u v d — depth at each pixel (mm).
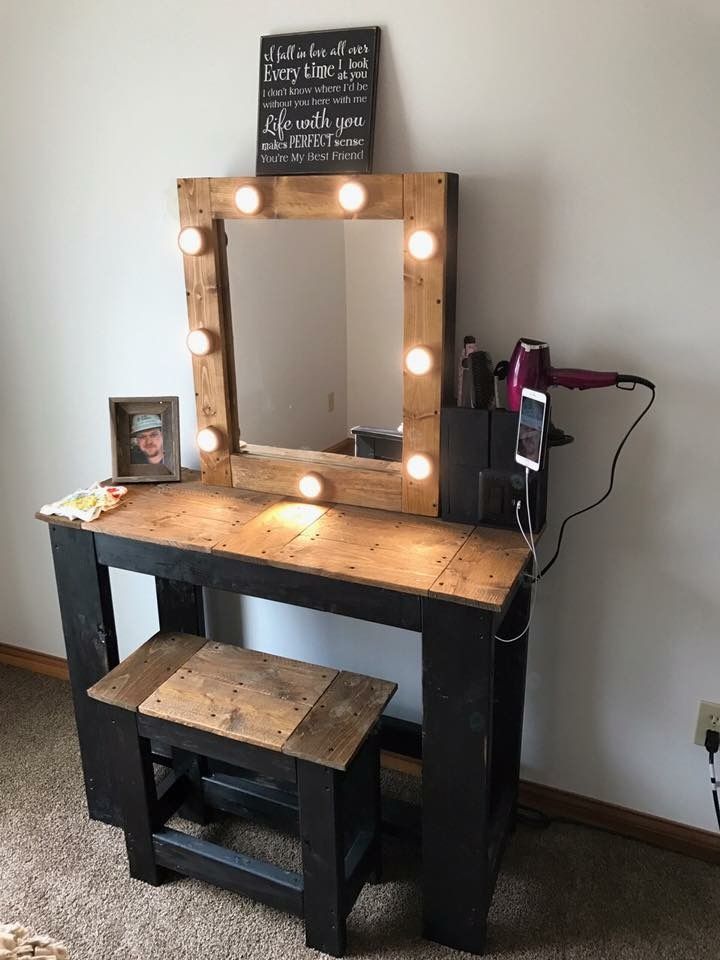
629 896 1673
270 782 1878
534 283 1552
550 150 1469
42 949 1070
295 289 1623
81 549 1709
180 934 1590
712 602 1620
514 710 1724
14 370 2154
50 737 2176
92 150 1847
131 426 1856
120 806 1662
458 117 1513
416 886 1709
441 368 1527
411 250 1475
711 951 1546
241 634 2119
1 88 1890
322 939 1534
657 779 1789
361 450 1663
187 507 1711
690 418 1521
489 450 1524
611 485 1617
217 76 1679
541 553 1722
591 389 1567
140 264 1890
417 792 1979
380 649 1966
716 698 1678
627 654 1727
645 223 1445
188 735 1518
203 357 1745
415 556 1461
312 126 1573
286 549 1498
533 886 1697
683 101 1364
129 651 2328
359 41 1513
